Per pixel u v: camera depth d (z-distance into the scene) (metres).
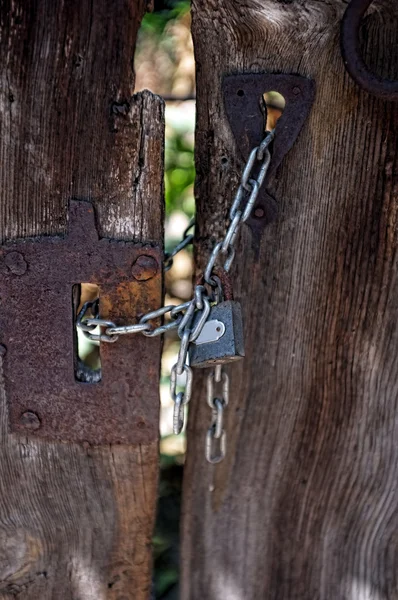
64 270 0.72
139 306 0.72
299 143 0.73
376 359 0.78
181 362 0.69
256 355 0.80
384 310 0.77
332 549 0.86
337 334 0.78
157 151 0.70
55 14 0.68
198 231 0.76
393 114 0.71
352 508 0.84
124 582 0.84
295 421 0.82
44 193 0.71
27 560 0.82
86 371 0.77
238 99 0.71
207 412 0.83
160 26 1.55
